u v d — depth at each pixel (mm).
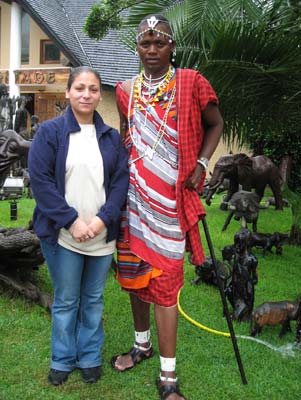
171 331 2682
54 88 17359
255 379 2904
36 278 4531
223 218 8258
